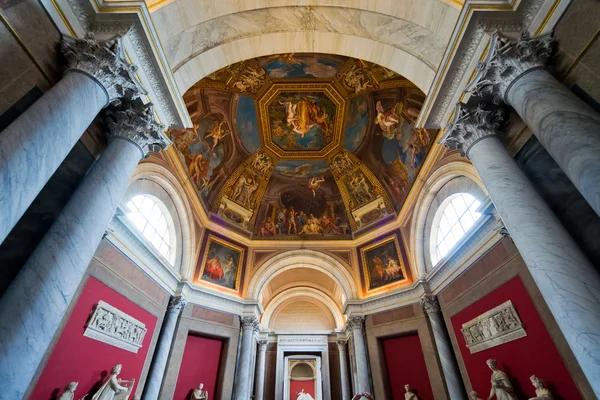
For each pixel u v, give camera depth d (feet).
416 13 23.44
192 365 43.55
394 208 55.57
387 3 24.61
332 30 28.94
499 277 30.55
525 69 16.76
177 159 44.65
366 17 26.58
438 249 45.52
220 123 51.52
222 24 26.45
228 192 58.44
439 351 39.70
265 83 50.80
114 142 20.03
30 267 13.80
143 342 36.19
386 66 28.35
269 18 27.91
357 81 48.37
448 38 22.20
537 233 15.12
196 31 24.86
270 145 60.95
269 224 62.59
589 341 12.15
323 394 70.13
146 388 36.29
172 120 24.04
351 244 60.13
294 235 61.82
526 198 16.40
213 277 51.93
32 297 13.07
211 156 53.21
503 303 29.71
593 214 15.56
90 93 16.40
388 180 55.72
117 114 20.36
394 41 26.45
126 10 18.34
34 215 16.16
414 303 45.98
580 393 21.52
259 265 57.93
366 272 56.03
